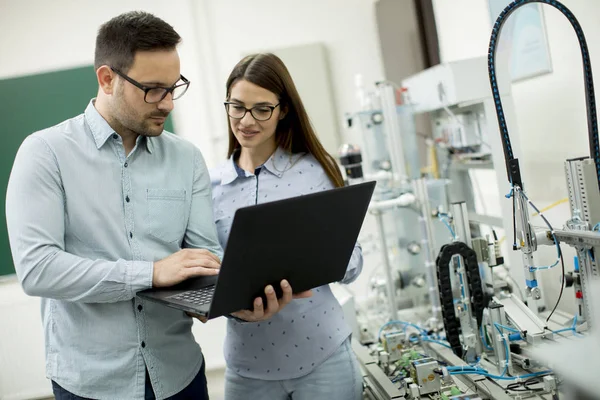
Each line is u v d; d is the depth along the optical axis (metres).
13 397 3.66
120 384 1.35
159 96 1.29
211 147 4.11
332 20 4.16
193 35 4.02
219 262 1.34
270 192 1.65
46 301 1.38
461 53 3.38
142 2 3.99
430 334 2.28
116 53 1.26
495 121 2.20
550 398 1.55
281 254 1.14
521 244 1.56
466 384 1.73
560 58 2.35
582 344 1.48
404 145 2.81
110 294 1.25
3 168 3.91
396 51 3.99
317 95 4.10
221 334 3.71
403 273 2.80
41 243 1.23
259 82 1.52
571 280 1.64
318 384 1.61
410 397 1.67
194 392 1.48
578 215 1.53
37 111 3.92
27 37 3.92
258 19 4.11
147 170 1.42
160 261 1.29
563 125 2.40
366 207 1.26
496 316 1.79
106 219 1.35
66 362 1.34
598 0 2.04
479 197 3.42
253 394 1.67
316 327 1.61
